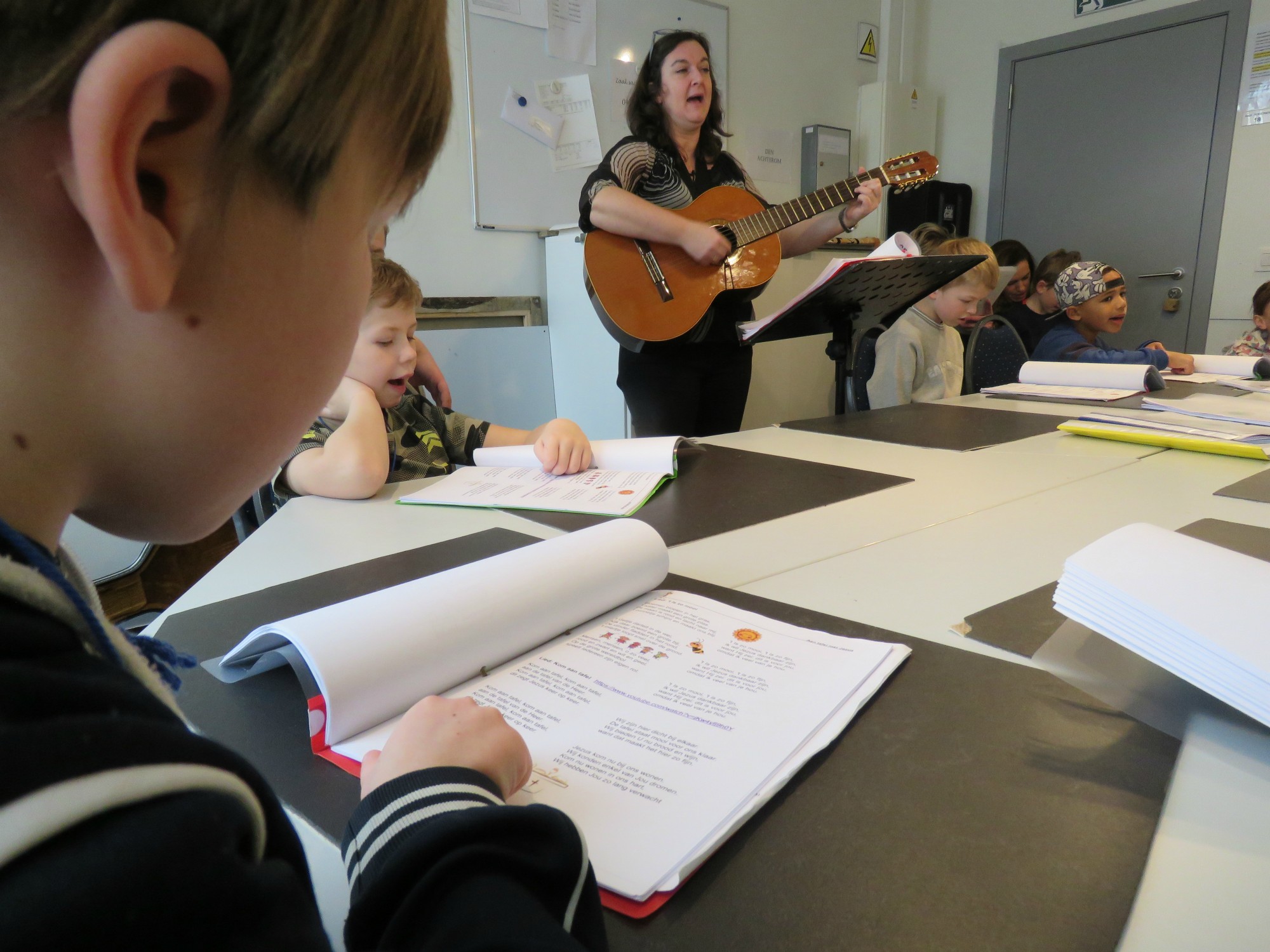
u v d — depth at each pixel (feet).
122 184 0.57
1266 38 10.48
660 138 6.43
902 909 0.90
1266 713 1.20
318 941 0.62
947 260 4.92
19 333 0.60
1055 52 12.32
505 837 0.84
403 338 4.20
